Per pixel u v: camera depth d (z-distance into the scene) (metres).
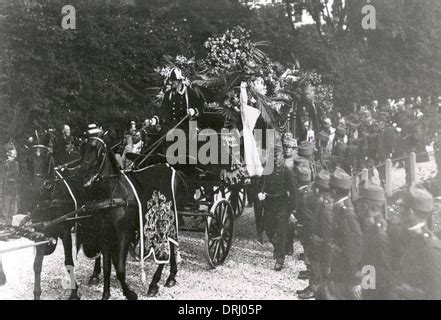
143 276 8.79
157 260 9.08
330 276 7.51
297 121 14.19
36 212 8.80
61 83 16.27
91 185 8.55
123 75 16.75
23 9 16.38
